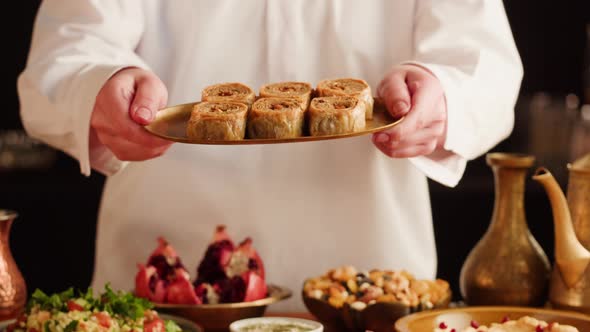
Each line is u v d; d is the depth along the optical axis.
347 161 2.01
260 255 2.05
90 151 1.83
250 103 1.54
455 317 1.53
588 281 1.63
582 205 1.66
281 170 2.02
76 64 1.84
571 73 3.85
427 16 1.92
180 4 1.98
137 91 1.57
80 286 3.65
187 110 1.55
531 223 3.61
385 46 1.99
